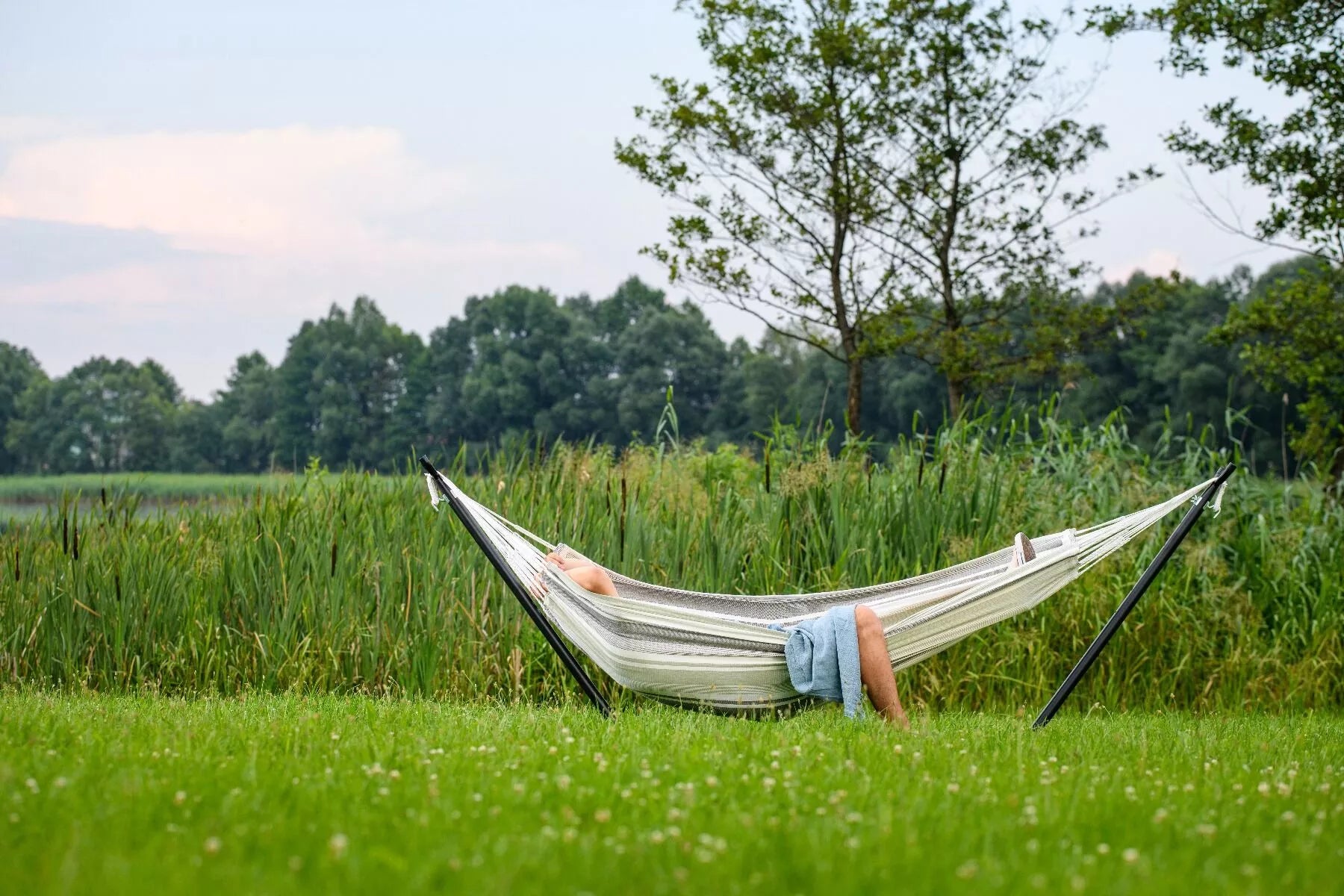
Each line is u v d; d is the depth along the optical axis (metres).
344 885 2.45
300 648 7.63
